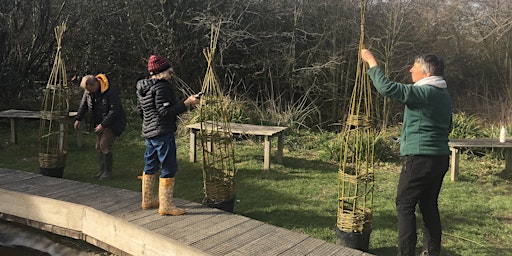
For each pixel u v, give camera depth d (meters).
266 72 11.19
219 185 4.12
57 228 4.06
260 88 11.44
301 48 11.29
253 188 5.41
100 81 5.39
